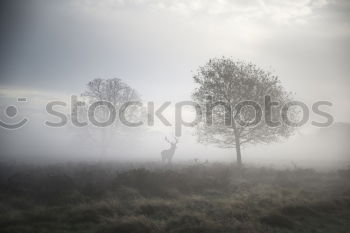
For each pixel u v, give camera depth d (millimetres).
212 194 13344
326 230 8523
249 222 8664
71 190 12172
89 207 9852
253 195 12375
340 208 10922
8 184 12555
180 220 8750
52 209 9977
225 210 9891
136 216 9219
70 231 7980
